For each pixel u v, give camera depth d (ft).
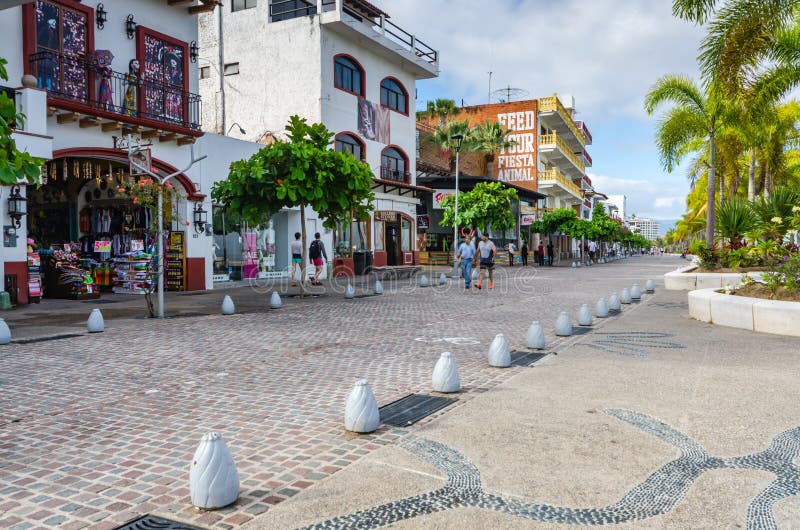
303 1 87.40
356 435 14.74
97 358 25.17
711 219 64.34
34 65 45.68
